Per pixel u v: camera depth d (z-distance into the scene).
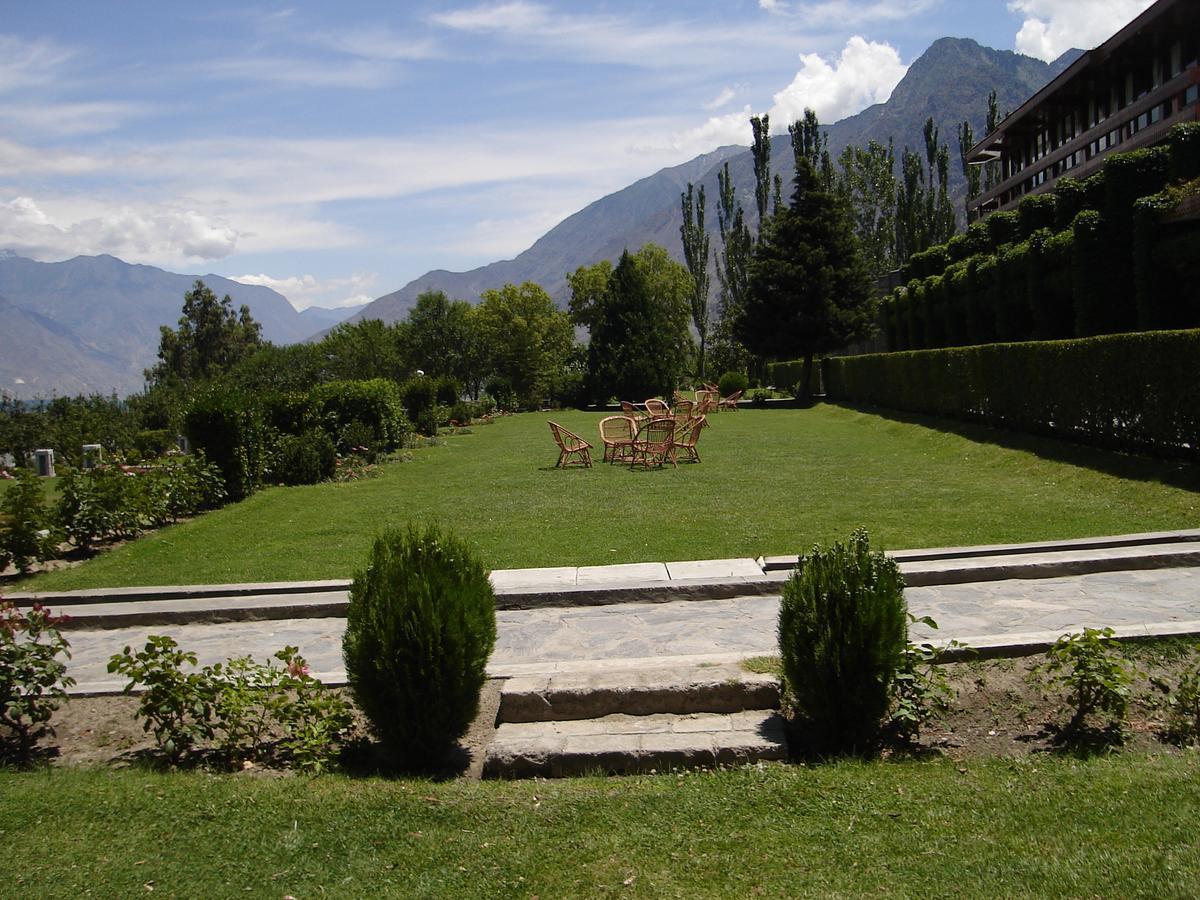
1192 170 16.45
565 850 3.57
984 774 4.08
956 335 28.12
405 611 4.45
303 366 39.12
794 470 15.52
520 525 11.05
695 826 3.72
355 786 4.23
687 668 5.23
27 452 28.92
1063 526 9.39
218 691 4.67
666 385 41.53
